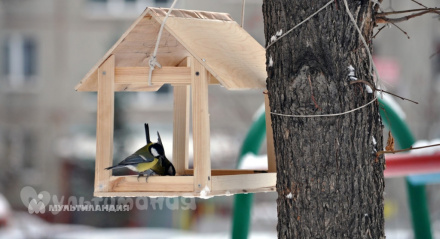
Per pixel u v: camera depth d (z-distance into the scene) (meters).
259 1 36.94
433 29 34.03
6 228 27.75
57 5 43.75
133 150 23.17
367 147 6.85
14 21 43.91
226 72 8.12
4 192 37.88
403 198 22.77
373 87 6.71
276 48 7.04
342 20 6.85
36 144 42.53
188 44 8.00
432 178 10.53
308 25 6.88
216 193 7.90
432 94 28.19
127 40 8.16
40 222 26.61
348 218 6.75
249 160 10.53
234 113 33.12
